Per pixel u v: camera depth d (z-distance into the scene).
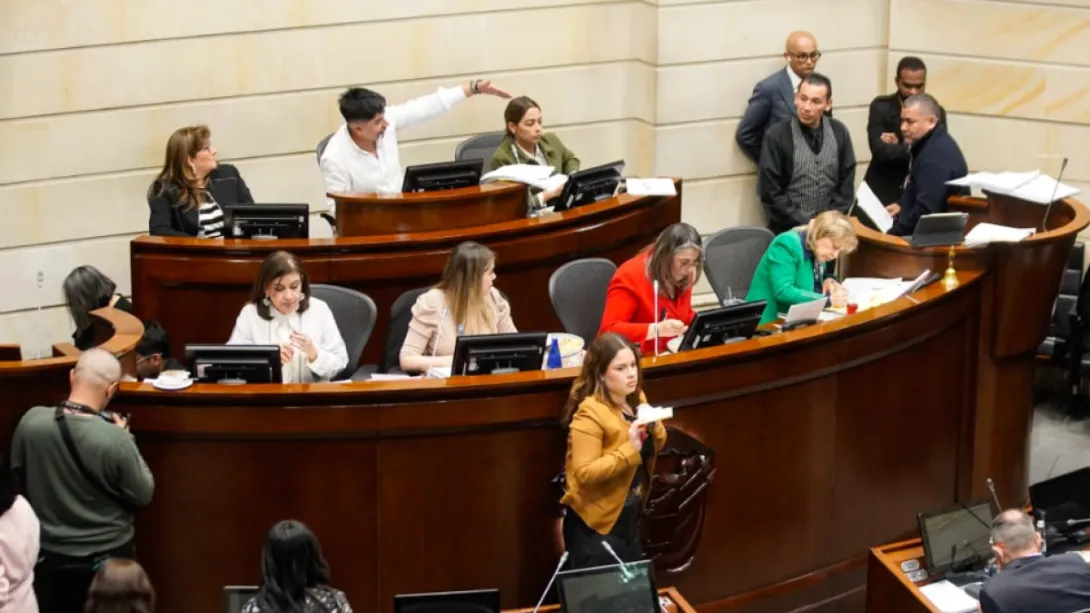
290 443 13.12
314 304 15.11
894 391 15.37
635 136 23.61
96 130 20.52
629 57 23.41
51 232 20.52
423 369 14.74
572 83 23.27
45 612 12.80
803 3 23.11
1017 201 17.72
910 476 15.81
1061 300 20.14
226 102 21.23
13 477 12.48
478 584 13.59
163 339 15.77
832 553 15.21
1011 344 16.12
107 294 15.77
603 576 11.78
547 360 14.78
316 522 13.30
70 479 12.45
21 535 11.84
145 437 13.13
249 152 21.55
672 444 13.58
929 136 18.28
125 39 20.38
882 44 23.62
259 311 14.88
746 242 18.28
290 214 17.88
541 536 13.60
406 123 20.77
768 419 14.30
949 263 16.00
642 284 15.34
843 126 22.28
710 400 13.88
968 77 22.55
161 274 17.52
